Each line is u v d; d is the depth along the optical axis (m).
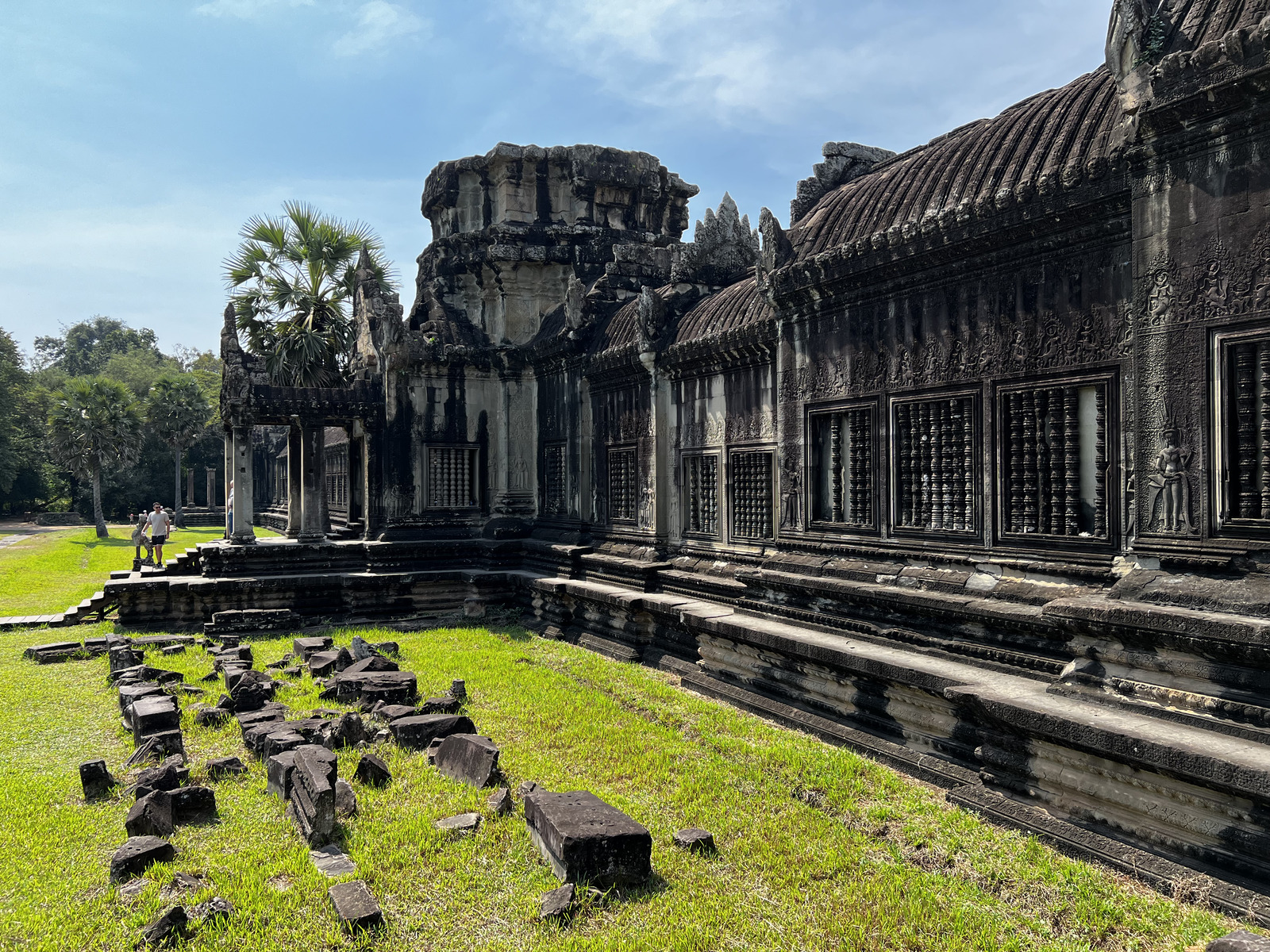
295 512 18.73
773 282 9.40
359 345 19.22
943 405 7.70
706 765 7.27
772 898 4.96
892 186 8.48
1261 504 5.16
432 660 11.58
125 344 85.56
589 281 16.98
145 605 14.84
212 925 4.64
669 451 12.71
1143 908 4.63
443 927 4.66
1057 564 6.57
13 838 5.89
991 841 5.59
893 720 7.41
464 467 16.92
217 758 7.54
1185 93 5.30
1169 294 5.59
